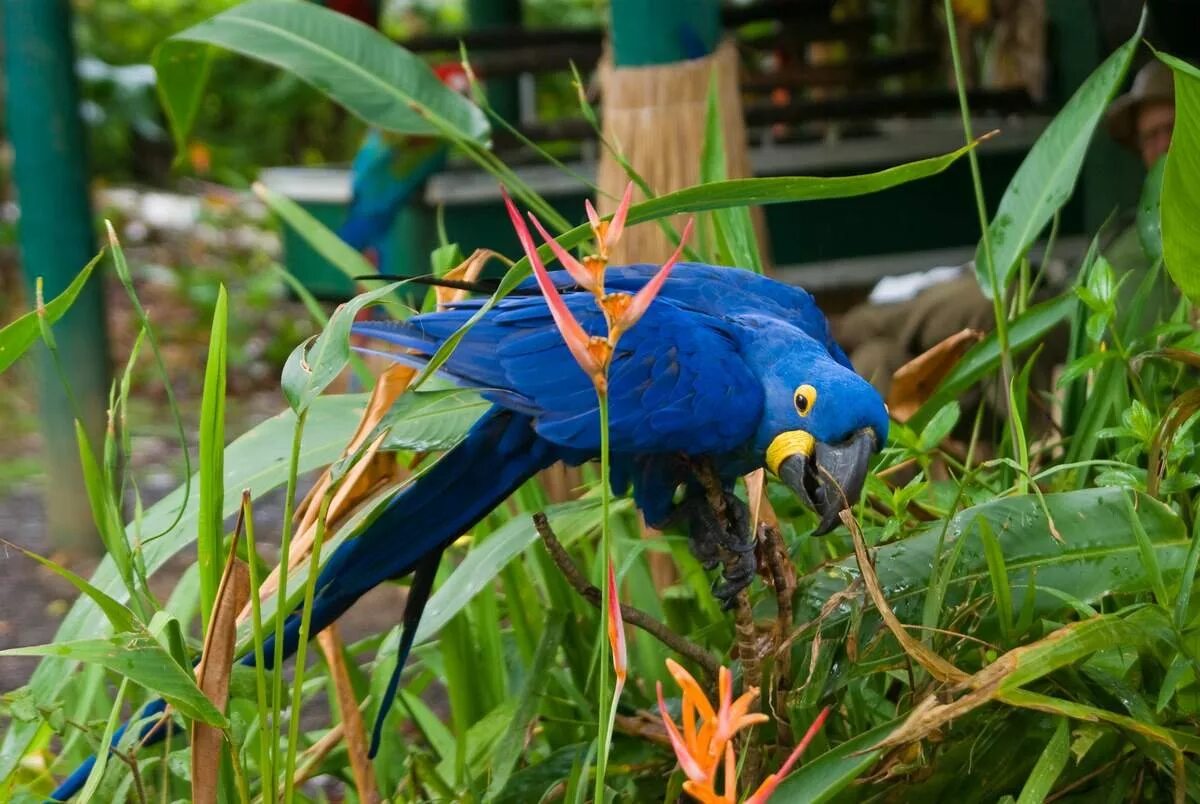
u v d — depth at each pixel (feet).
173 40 9.43
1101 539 7.00
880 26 23.02
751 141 18.31
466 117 9.26
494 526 9.29
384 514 7.31
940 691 5.97
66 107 16.84
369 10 18.03
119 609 6.24
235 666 7.25
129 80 39.24
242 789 6.37
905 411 9.43
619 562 8.80
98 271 17.48
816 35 19.77
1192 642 6.41
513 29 18.71
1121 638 6.12
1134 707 6.45
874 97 17.24
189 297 30.48
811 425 7.08
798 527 9.03
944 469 10.99
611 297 4.77
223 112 41.19
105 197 37.58
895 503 7.54
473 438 7.34
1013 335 8.72
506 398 7.11
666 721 4.45
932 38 21.36
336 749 9.01
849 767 5.96
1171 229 6.51
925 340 13.92
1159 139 11.53
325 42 9.28
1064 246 17.62
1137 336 8.92
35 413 24.57
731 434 7.20
